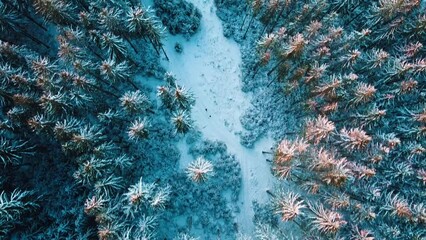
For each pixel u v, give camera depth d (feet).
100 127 65.92
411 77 67.41
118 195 61.26
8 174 63.98
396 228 64.03
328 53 65.36
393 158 68.23
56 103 56.03
